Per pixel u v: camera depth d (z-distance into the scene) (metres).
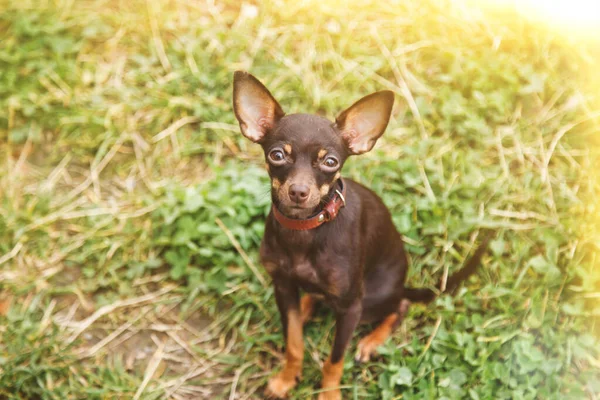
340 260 0.81
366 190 0.88
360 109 0.78
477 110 1.07
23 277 0.99
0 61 1.12
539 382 0.88
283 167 0.75
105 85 1.12
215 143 1.08
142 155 1.08
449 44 1.13
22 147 1.08
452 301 0.94
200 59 1.12
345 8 1.17
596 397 0.87
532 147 1.06
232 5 1.17
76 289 0.98
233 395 0.90
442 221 0.98
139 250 1.00
